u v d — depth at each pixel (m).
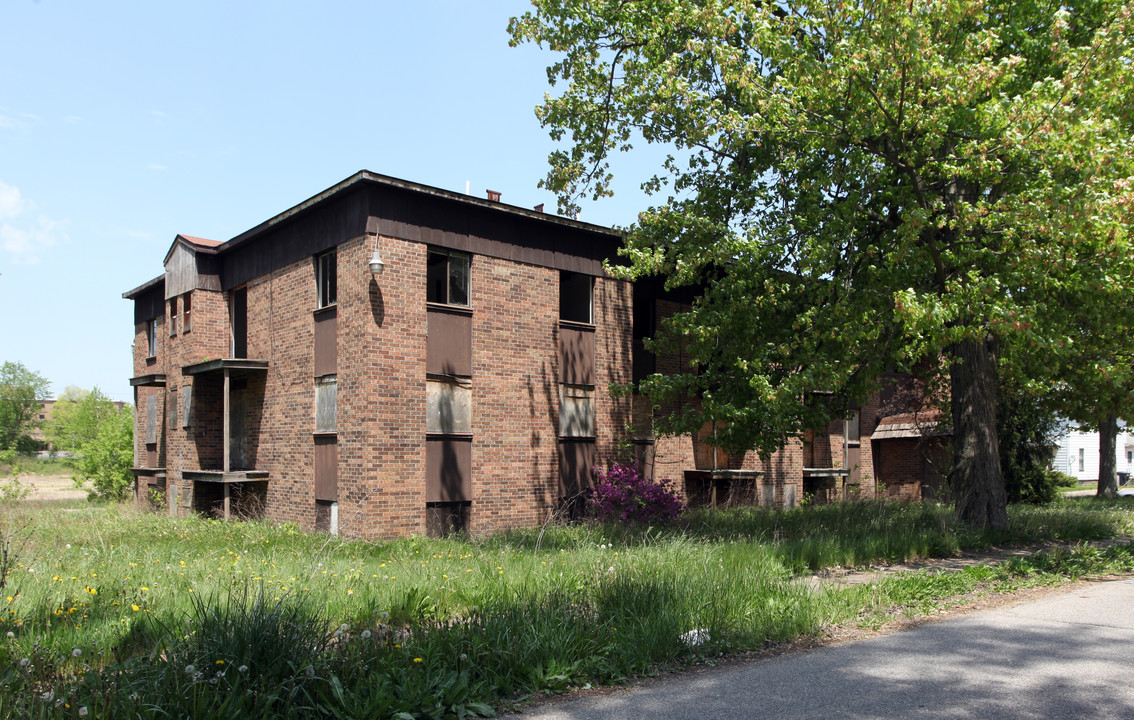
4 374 102.06
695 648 6.90
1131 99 12.66
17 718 4.54
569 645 6.46
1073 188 11.95
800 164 15.82
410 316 17.00
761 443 16.17
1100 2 13.92
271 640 5.55
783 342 16.02
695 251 15.46
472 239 18.17
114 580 8.82
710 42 14.37
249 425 20.97
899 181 15.42
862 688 5.79
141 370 28.84
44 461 80.56
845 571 12.12
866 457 30.45
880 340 15.90
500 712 5.38
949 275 14.77
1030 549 15.02
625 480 19.17
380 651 5.95
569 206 18.80
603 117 17.88
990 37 12.29
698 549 11.38
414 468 16.78
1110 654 6.76
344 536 16.45
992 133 12.99
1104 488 32.69
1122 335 15.48
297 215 18.80
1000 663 6.46
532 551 12.88
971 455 16.78
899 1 11.99
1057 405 20.95
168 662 5.32
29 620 6.91
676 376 16.42
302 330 18.88
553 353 19.48
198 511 22.31
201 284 22.62
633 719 5.16
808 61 12.75
